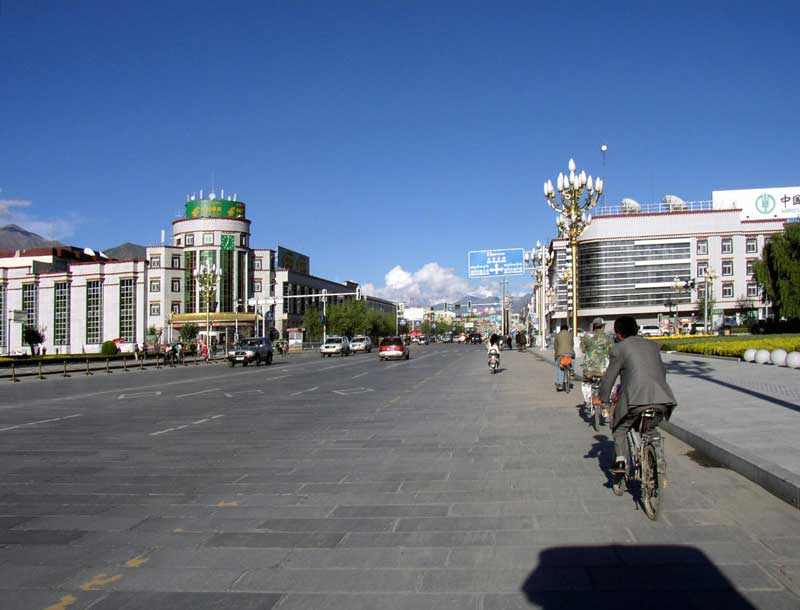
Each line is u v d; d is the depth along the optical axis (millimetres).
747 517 5871
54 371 37031
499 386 21703
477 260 49688
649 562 4824
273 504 6711
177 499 6988
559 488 7164
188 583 4594
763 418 10773
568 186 26719
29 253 96312
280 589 4465
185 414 15156
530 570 4727
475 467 8414
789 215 98375
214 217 89062
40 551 5328
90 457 9625
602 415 12719
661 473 5715
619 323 6973
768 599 4148
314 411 15328
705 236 99625
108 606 4230
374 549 5246
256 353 44750
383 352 46594
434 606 4148
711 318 84125
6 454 9984
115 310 86312
